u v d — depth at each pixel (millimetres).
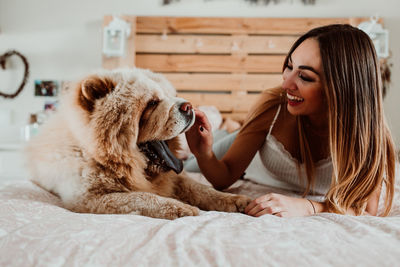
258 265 447
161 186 1131
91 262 457
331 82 949
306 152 1192
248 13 3385
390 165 1061
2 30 3395
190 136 1166
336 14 3348
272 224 636
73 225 600
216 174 1221
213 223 659
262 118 1306
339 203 980
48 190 1083
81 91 985
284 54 3291
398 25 3307
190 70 3312
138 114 1021
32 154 1096
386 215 1043
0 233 575
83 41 3416
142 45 3303
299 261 453
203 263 452
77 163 960
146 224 641
